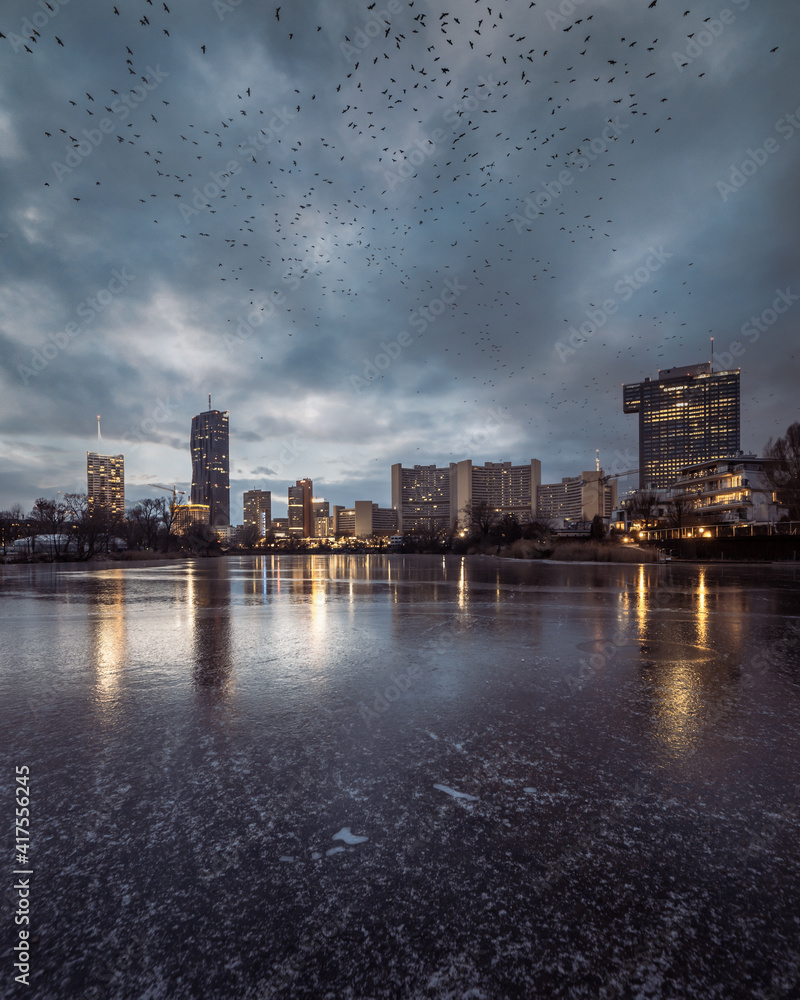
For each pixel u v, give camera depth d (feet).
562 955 5.79
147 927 6.20
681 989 5.33
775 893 6.73
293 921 6.31
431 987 5.37
